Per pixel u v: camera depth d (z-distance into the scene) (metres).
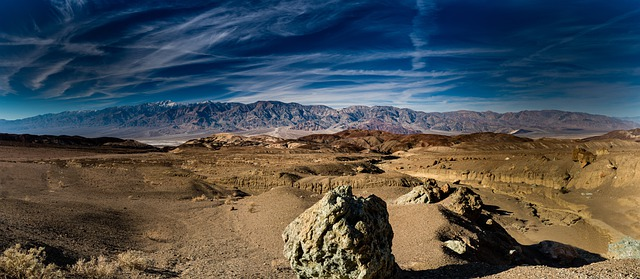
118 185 64.38
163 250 26.16
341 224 15.90
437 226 29.58
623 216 62.09
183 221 38.56
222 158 147.50
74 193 53.53
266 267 21.59
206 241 30.55
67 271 17.14
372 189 65.44
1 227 21.30
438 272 19.16
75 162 100.00
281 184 80.50
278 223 35.81
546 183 96.62
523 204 75.62
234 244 29.80
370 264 15.93
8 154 131.12
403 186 74.00
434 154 189.00
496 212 67.12
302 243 16.36
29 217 26.94
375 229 16.70
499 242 31.19
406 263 22.14
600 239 52.28
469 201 39.94
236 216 41.41
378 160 190.38
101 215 34.34
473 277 17.58
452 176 121.94
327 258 16.06
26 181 60.56
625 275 13.86
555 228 57.97
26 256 15.38
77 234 25.84
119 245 25.75
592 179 86.25
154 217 38.91
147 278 18.02
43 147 173.25
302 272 16.66
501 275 16.56
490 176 112.00
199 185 71.94
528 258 33.12
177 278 18.83
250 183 81.75
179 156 154.88
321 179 80.69
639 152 85.62
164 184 69.69
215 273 19.80
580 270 15.04
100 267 17.67
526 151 133.12
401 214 35.41
